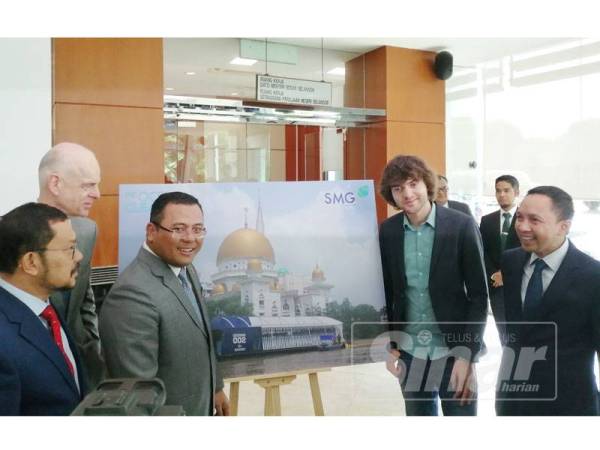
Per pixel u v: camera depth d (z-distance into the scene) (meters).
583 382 1.73
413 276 1.96
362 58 4.67
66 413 1.43
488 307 1.96
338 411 2.03
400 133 4.53
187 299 1.77
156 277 1.73
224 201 2.01
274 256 1.99
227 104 4.11
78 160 1.98
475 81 4.69
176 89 4.05
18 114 3.19
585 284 1.68
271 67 4.33
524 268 1.81
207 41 4.06
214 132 4.41
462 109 4.75
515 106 4.38
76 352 1.63
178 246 1.75
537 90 4.22
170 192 1.89
